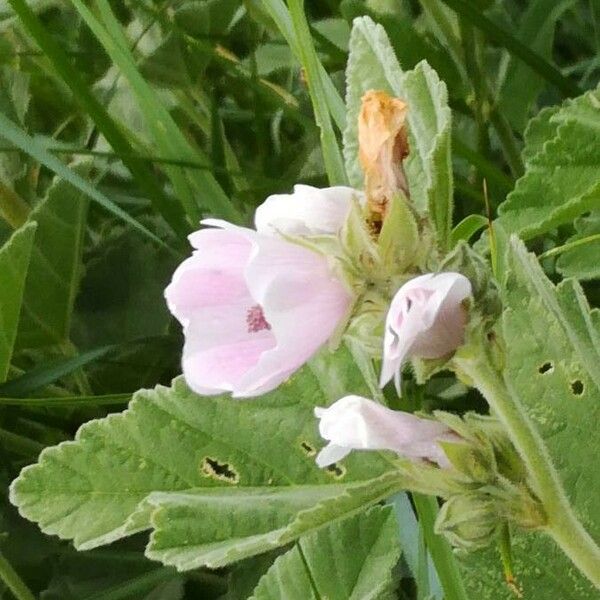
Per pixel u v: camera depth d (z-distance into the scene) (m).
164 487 0.25
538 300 0.28
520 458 0.22
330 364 0.26
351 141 0.25
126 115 0.49
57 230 0.39
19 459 0.40
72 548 0.37
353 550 0.29
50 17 0.51
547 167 0.32
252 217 0.42
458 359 0.21
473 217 0.33
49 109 0.51
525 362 0.28
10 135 0.37
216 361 0.20
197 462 0.26
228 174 0.44
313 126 0.43
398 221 0.20
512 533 0.27
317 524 0.21
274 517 0.23
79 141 0.50
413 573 0.29
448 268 0.20
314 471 0.26
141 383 0.41
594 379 0.25
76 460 0.25
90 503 0.25
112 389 0.41
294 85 0.51
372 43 0.25
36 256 0.39
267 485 0.26
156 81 0.46
